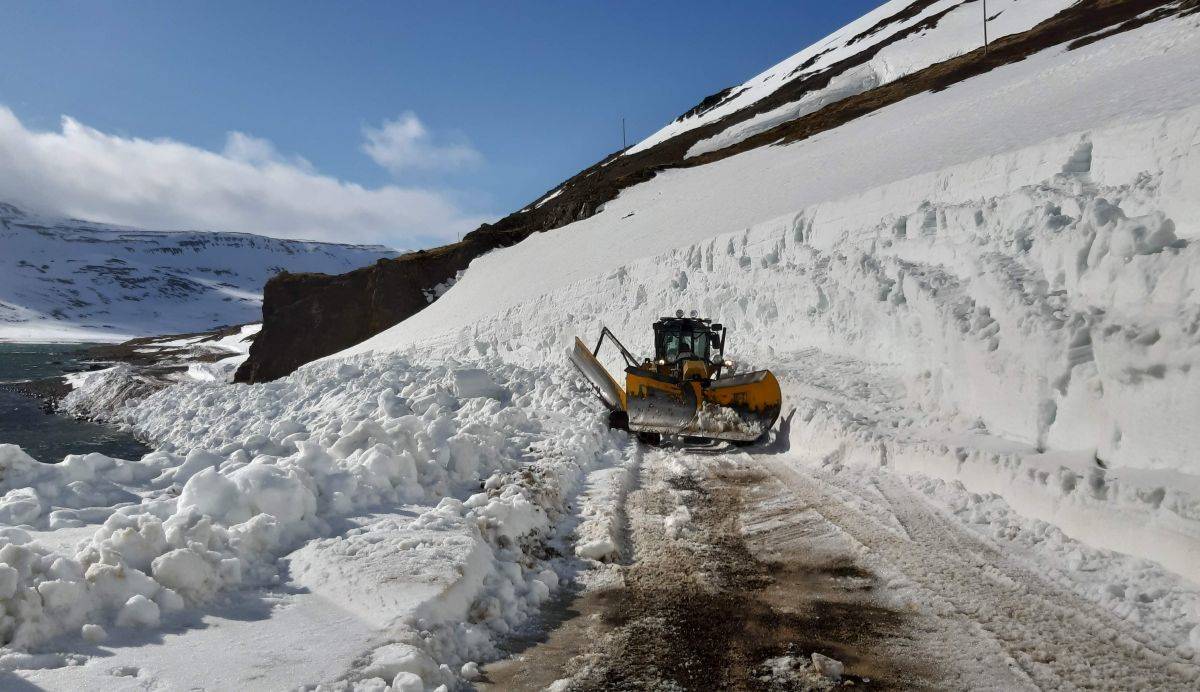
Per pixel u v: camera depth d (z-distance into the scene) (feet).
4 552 10.82
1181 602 11.80
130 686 9.01
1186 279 15.39
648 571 15.65
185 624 11.03
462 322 88.74
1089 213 19.63
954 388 23.32
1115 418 15.87
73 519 14.56
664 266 59.93
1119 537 13.80
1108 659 10.77
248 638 10.59
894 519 17.76
